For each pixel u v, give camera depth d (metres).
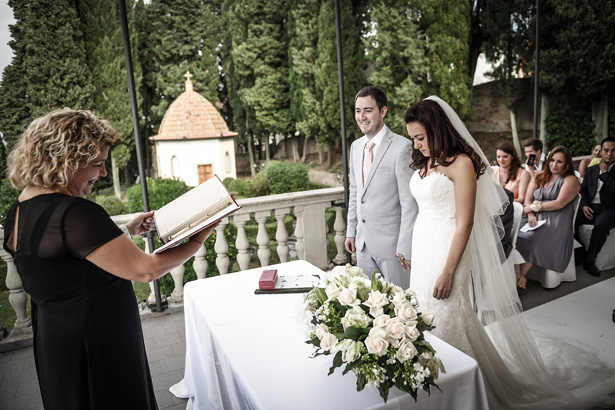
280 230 4.20
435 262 2.18
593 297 3.70
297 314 1.47
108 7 26.19
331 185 27.80
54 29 25.12
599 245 4.26
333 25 23.00
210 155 30.83
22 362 3.10
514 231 3.49
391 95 22.53
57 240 1.29
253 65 30.50
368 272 2.97
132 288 1.56
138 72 28.19
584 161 5.42
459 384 1.34
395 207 2.74
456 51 20.92
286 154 35.59
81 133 1.32
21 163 1.31
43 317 1.39
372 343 1.19
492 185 2.35
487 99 22.97
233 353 1.52
